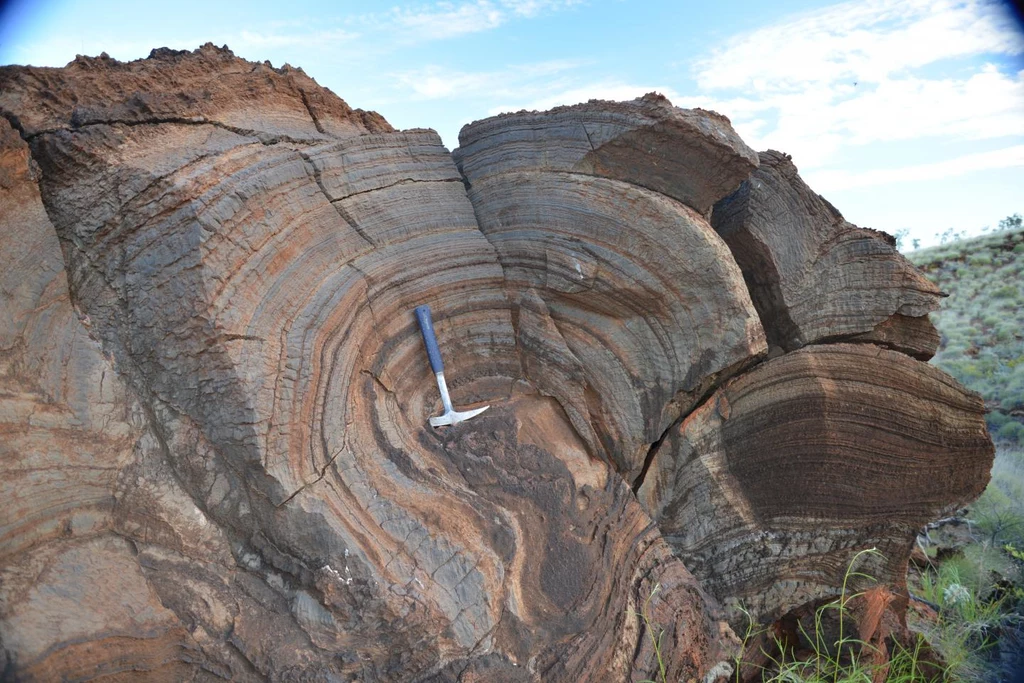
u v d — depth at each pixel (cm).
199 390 225
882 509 334
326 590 221
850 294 328
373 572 225
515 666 237
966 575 438
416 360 285
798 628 347
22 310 211
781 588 332
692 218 287
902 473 332
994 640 382
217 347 221
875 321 327
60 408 213
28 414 205
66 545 205
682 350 296
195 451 227
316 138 275
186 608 214
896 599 349
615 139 284
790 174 325
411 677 224
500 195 306
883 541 339
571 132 294
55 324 220
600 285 292
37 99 233
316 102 285
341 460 240
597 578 268
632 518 295
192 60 265
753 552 327
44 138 224
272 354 230
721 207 333
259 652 215
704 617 293
